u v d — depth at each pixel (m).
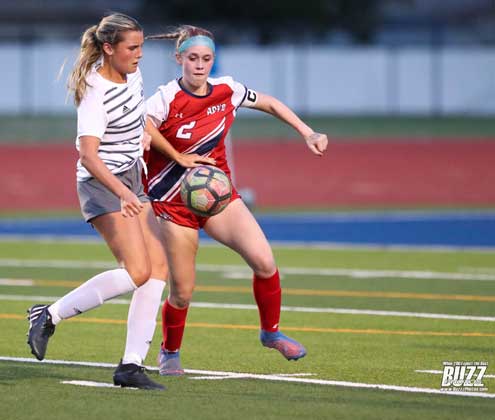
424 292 36.97
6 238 53.19
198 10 164.88
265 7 165.88
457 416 19.67
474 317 32.00
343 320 31.64
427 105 146.62
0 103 139.12
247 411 20.05
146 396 21.39
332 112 144.62
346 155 101.62
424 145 112.38
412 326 30.55
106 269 42.78
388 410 20.16
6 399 21.03
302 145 114.19
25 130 126.12
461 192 75.38
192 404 20.67
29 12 181.75
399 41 170.50
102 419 19.38
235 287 38.25
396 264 44.19
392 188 77.69
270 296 23.73
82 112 21.80
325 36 163.00
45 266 43.59
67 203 70.19
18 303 34.69
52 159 97.44
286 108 24.31
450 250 48.69
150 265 22.20
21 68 138.88
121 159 22.44
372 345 27.67
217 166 24.05
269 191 76.06
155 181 23.62
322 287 38.16
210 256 46.69
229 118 23.94
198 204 22.86
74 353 26.56
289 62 142.88
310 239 52.50
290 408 20.31
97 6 187.00
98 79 21.86
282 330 29.91
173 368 23.97
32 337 22.16
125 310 33.47
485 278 40.31
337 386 22.61
